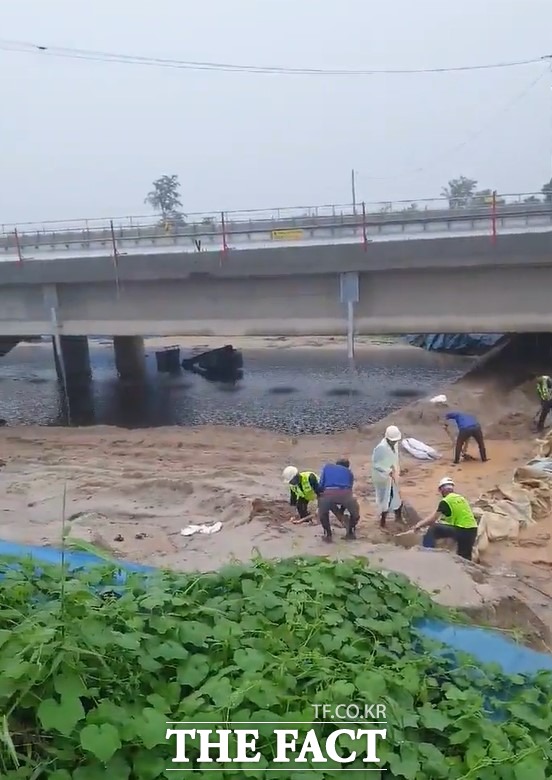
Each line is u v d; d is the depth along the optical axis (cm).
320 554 973
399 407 2648
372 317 2289
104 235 3200
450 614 611
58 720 317
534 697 432
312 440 2058
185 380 3422
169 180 8094
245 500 1320
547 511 1245
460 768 364
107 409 2858
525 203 2867
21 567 506
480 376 2509
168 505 1380
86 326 2544
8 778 300
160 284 2436
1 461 1823
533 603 838
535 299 2161
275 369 3644
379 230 2577
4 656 346
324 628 475
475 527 1003
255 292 2372
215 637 429
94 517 1270
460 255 2102
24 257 2653
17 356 4475
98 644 370
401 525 1223
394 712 380
